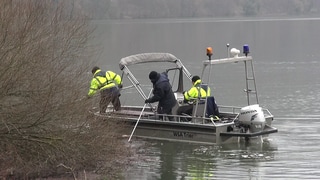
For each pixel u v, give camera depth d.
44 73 24.06
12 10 22.94
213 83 68.00
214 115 35.09
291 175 26.98
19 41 22.83
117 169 27.56
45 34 24.59
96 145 25.92
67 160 25.38
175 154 31.33
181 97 38.78
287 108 48.84
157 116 35.81
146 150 32.12
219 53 111.81
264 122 32.91
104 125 26.86
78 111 24.83
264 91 60.53
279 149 32.34
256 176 26.91
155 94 35.31
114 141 27.70
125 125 32.91
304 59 97.44
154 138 34.88
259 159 30.06
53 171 25.27
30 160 24.59
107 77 36.06
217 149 32.34
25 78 23.31
